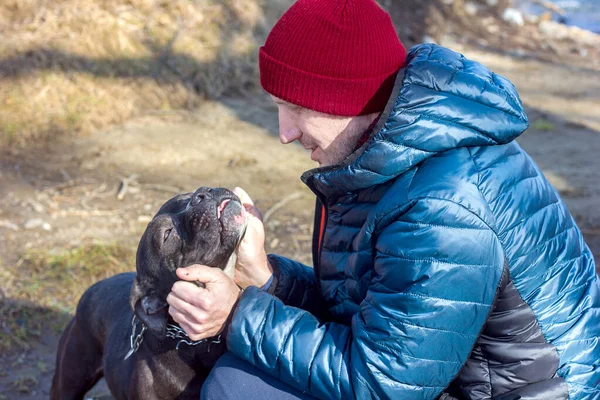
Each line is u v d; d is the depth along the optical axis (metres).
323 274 2.89
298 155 7.34
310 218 6.12
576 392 2.42
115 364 3.40
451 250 2.36
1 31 7.74
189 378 3.15
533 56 12.48
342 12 2.54
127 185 6.39
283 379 2.60
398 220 2.46
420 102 2.40
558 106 9.75
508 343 2.47
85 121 7.34
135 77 7.99
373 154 2.45
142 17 8.61
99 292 3.73
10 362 4.37
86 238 5.55
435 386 2.47
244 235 3.07
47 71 7.47
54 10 8.11
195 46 8.66
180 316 2.68
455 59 2.53
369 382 2.45
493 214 2.40
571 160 7.67
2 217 5.73
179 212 3.16
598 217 6.25
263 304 2.64
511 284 2.44
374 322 2.45
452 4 13.63
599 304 2.56
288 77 2.62
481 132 2.44
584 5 17.14
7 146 6.84
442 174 2.41
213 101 8.39
